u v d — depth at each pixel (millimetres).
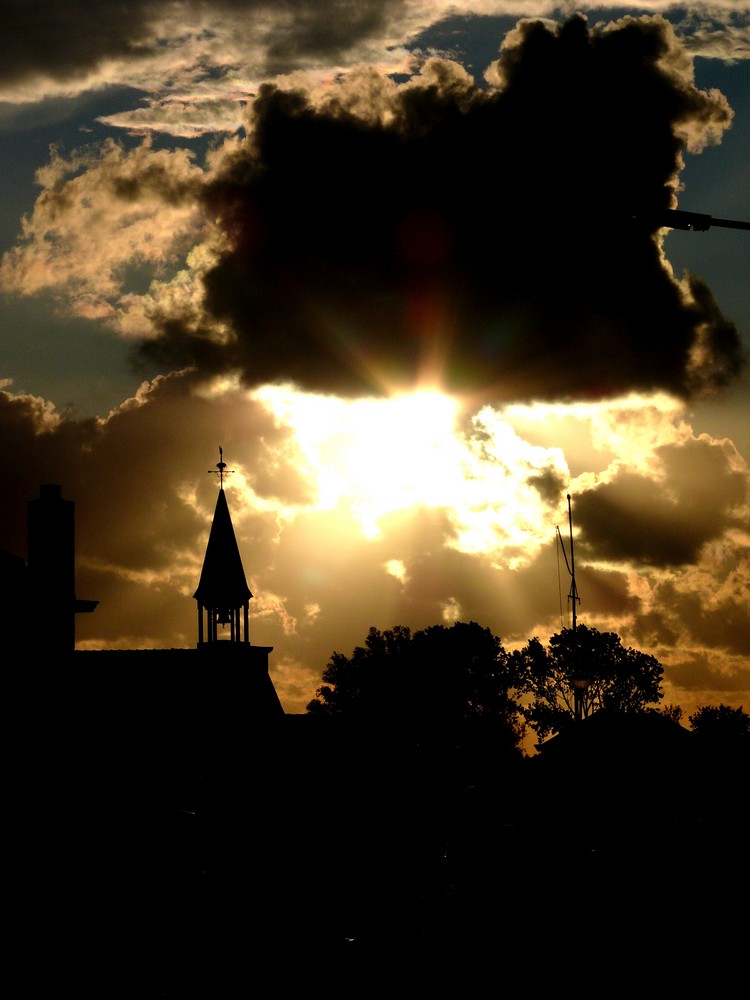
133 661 95312
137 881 54844
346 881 64125
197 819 62531
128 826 59781
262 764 90750
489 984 44906
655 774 91812
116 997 43812
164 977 46062
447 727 130750
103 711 75250
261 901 56531
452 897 59156
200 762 79938
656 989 43969
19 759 62469
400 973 46500
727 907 55562
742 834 68250
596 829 77688
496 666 136625
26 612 68375
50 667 67812
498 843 69500
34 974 46031
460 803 89062
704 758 95125
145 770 68812
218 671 99750
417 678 133625
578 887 58969
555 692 136250
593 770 88812
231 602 110875
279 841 70312
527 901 57312
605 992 43688
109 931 49812
